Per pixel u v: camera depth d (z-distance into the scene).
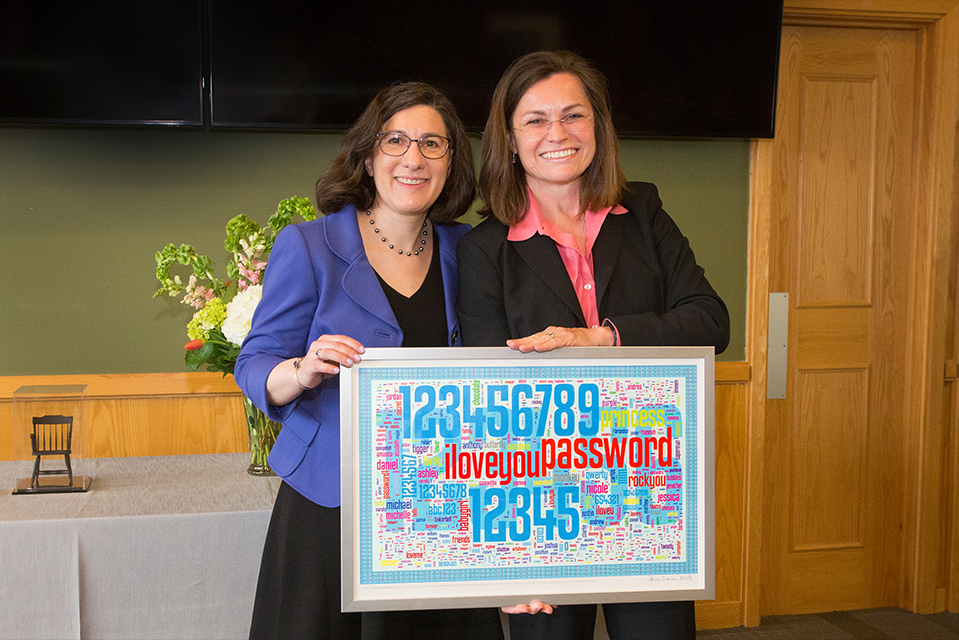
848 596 3.04
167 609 1.72
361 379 1.14
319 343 1.15
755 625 2.88
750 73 2.56
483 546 1.16
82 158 2.42
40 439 1.87
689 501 1.19
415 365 1.14
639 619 1.27
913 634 2.81
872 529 3.04
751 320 2.83
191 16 2.26
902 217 3.00
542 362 1.17
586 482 1.17
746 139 2.75
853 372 3.01
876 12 2.81
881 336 3.02
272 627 1.36
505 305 1.36
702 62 2.53
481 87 2.41
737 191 2.84
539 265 1.36
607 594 1.16
